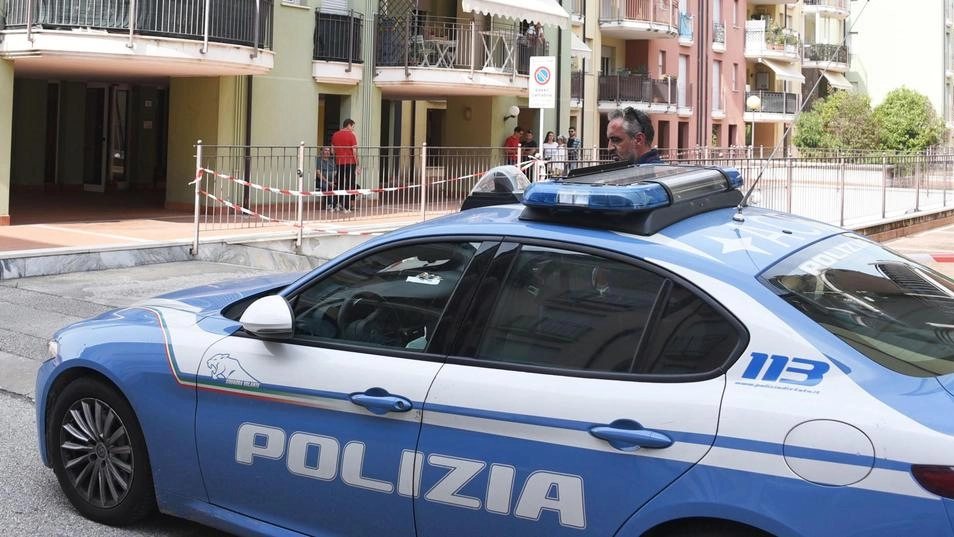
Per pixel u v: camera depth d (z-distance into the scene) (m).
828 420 2.91
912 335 3.28
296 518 3.95
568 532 3.28
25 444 6.01
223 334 4.23
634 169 4.43
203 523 4.25
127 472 4.52
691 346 3.24
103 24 15.93
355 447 3.75
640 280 3.43
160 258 13.93
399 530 3.67
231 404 4.08
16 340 8.72
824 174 18.47
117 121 24.69
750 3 50.81
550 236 3.66
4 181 16.06
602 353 3.38
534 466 3.35
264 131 20.83
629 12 37.41
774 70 48.16
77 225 16.39
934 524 2.72
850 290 3.45
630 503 3.17
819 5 54.25
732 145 48.41
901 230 20.81
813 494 2.87
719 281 3.29
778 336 3.13
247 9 17.95
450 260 3.84
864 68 58.47
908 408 2.88
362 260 4.07
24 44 15.77
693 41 43.72
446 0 25.97
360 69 22.97
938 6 56.88
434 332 3.73
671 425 3.12
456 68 23.53
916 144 44.84
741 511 2.96
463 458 3.49
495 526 3.43
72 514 4.80
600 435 3.22
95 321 4.77
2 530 4.60
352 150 19.03
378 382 3.71
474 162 20.11
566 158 22.09
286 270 15.51
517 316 3.61
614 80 37.47
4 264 12.18
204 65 17.28
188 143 20.14
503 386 3.46
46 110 24.08
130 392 4.36
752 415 3.02
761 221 3.93
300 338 4.03
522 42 25.89
